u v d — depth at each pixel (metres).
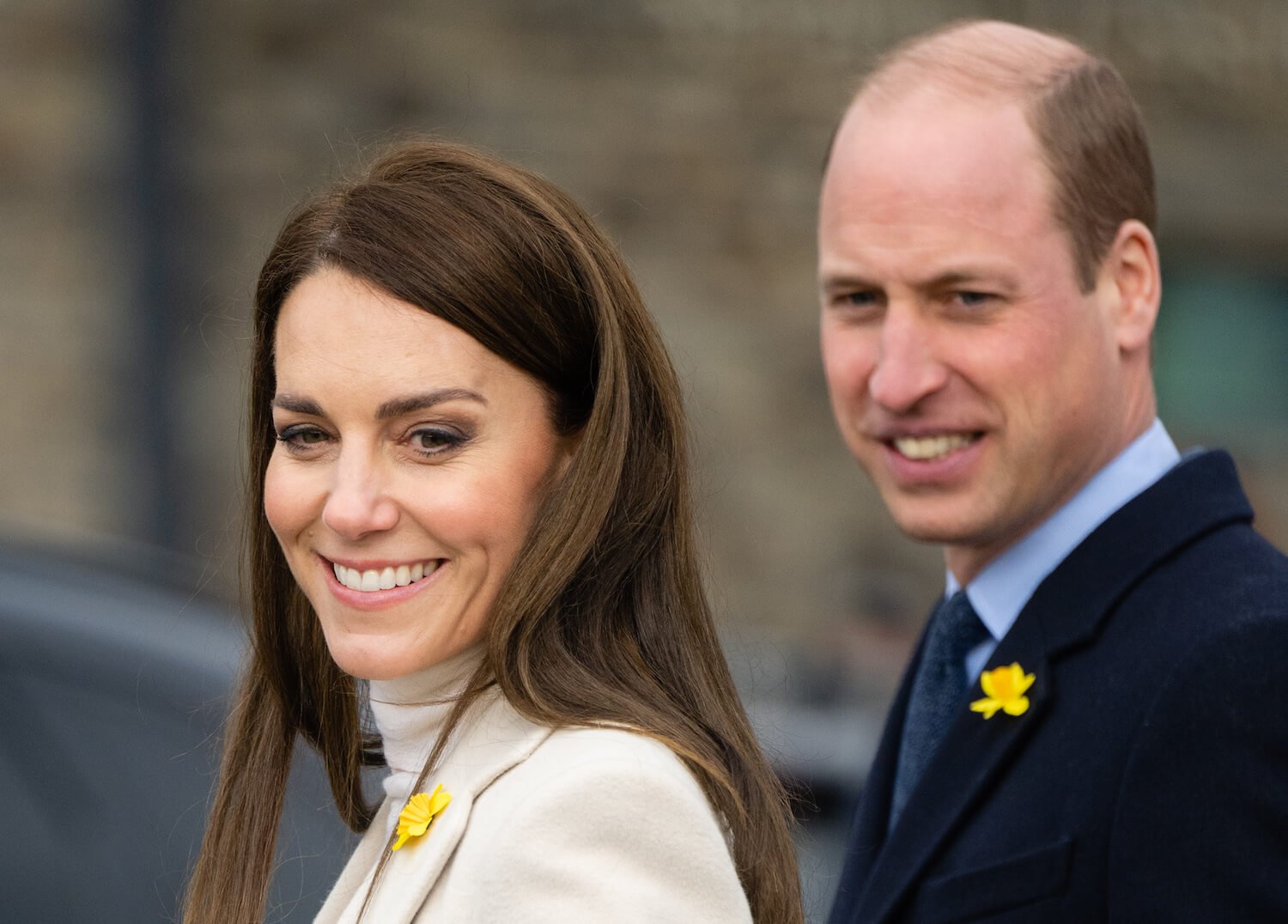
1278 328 33.06
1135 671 7.24
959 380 7.95
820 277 8.50
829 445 29.06
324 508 6.49
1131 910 6.78
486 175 6.58
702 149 28.64
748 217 28.84
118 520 25.75
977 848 7.47
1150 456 8.23
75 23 25.67
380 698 6.98
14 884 11.23
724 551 28.38
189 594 12.56
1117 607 7.55
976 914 7.32
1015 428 7.93
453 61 27.50
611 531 6.75
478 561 6.52
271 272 6.77
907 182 7.95
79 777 11.42
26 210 25.59
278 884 10.09
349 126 26.92
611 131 28.28
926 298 7.97
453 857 6.21
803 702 17.22
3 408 25.56
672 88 28.53
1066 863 7.11
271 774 7.73
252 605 7.72
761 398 28.78
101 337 25.77
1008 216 7.84
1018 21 30.09
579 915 5.79
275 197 26.56
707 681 6.94
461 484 6.41
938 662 8.54
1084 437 8.02
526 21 27.84
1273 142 32.09
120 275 25.80
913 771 8.46
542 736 6.34
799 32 28.97
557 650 6.54
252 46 26.55
